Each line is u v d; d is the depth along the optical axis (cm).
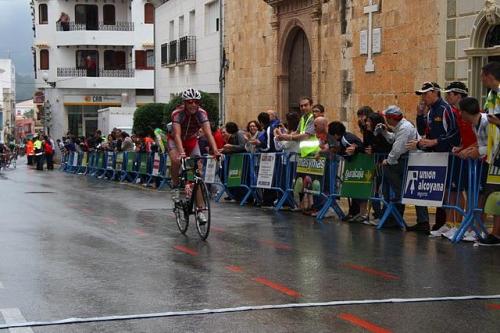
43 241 1078
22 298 711
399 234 1145
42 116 6419
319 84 2211
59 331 597
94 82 5962
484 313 650
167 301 698
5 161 4319
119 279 802
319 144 1381
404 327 605
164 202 1750
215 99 3397
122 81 5972
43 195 1980
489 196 1009
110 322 625
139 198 1883
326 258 932
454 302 691
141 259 927
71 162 3800
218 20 3353
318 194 1371
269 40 2594
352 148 1276
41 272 840
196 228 1181
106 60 6084
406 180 1164
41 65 6156
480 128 1020
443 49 1619
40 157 4066
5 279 800
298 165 1452
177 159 1129
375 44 1895
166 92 4241
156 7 4444
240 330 598
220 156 1089
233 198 1728
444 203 1089
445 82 1616
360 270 849
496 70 964
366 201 1298
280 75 2505
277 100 2523
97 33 5903
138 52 5981
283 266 876
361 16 1961
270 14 2569
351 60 2022
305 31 2306
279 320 627
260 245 1041
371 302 688
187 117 1112
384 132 1205
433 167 1109
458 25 1570
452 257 935
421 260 915
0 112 10344
